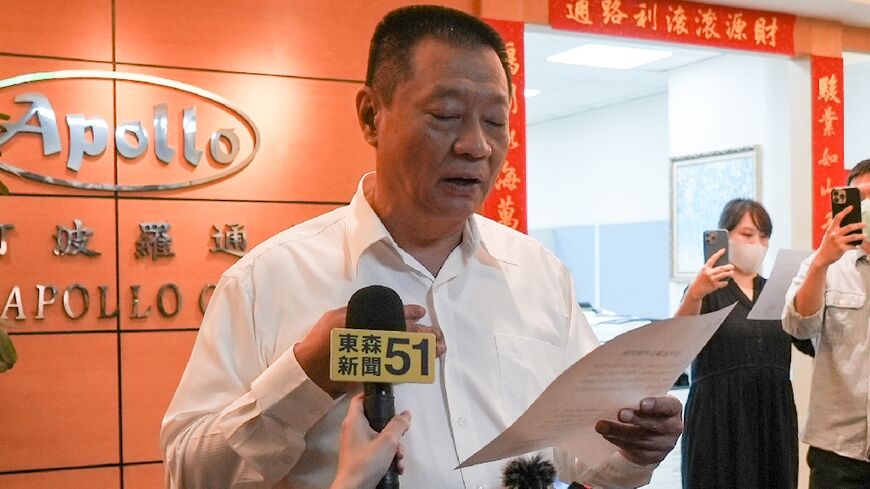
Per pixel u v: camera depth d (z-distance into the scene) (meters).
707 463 3.18
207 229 3.13
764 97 4.97
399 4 3.44
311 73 3.30
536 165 8.63
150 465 3.03
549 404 0.91
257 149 3.20
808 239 4.55
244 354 1.11
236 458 1.04
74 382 2.95
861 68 5.74
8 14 2.87
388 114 1.04
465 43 1.01
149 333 3.04
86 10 2.97
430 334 0.90
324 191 3.31
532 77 6.29
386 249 1.16
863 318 2.84
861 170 3.02
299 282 1.14
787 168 4.77
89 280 2.97
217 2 3.15
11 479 2.87
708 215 5.46
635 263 7.29
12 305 2.87
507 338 1.21
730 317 3.20
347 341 0.87
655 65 5.79
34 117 2.90
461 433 1.13
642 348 0.92
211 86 3.14
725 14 4.19
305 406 0.98
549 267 1.33
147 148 3.04
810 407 2.98
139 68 3.04
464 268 1.21
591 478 1.20
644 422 1.06
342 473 0.81
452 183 1.03
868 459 2.77
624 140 7.41
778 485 3.19
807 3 4.20
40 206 2.91
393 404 0.88
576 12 3.80
